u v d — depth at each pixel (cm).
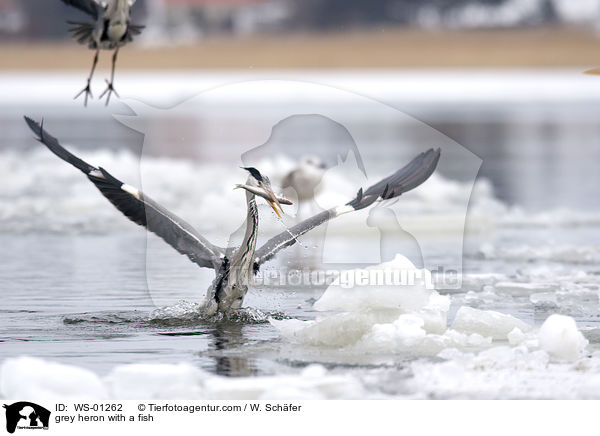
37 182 2548
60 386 802
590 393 833
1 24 10706
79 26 983
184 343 1009
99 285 1323
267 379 835
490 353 927
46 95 6444
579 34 10031
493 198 2234
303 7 11425
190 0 11450
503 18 11231
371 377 873
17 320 1117
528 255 1559
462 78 7519
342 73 8181
